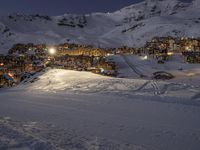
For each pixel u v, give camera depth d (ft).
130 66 417.90
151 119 62.18
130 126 56.08
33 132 42.11
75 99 92.12
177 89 100.42
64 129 50.26
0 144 33.37
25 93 119.24
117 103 81.92
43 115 69.41
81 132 50.78
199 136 49.37
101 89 109.70
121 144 42.70
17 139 35.55
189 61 421.59
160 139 47.62
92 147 37.76
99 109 74.13
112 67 396.78
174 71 371.56
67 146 36.06
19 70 348.18
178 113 67.67
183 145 44.80
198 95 88.22
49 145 34.27
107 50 579.07
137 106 76.89
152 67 407.44
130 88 106.93
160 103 80.23
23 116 69.36
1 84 218.18
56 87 127.85
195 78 316.60
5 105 89.76
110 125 56.95
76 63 406.21
